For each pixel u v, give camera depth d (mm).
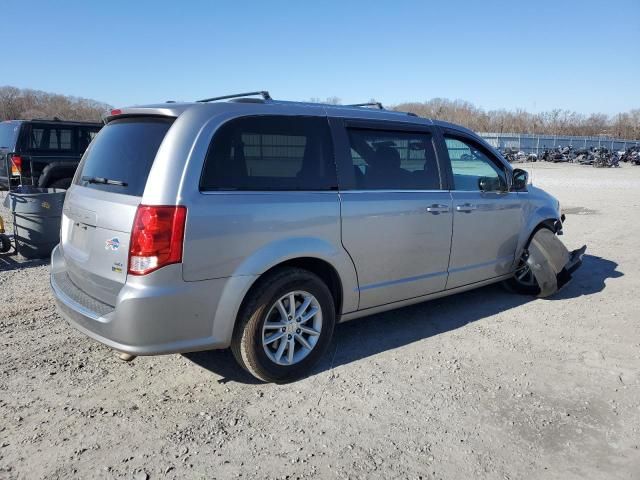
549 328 4742
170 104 3398
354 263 3840
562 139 61625
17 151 9586
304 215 3492
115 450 2812
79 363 3822
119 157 3395
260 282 3367
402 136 4293
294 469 2697
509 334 4582
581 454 2875
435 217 4359
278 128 3516
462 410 3299
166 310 2998
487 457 2830
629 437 3045
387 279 4113
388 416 3211
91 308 3215
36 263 6656
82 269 3385
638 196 16750
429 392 3518
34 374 3629
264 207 3311
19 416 3109
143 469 2666
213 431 3012
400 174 4199
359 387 3568
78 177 3818
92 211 3279
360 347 4246
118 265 3051
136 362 3863
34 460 2707
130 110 3529
